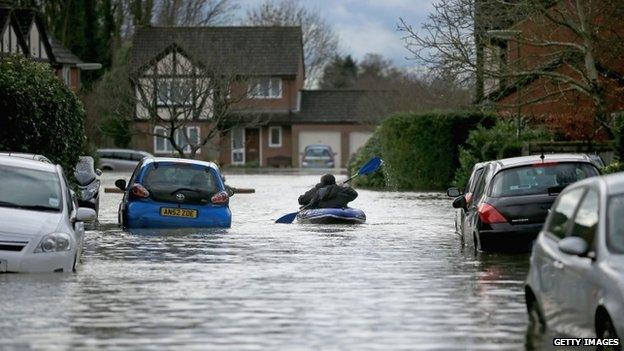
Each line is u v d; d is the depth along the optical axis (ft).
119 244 189.26
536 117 371.56
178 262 162.30
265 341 99.96
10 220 143.43
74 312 114.93
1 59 245.65
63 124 254.88
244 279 142.72
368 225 240.32
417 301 124.47
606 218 95.66
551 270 102.47
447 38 284.82
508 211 172.14
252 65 583.99
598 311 91.66
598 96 280.31
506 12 285.43
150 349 96.02
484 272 152.25
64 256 144.05
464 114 437.17
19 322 108.68
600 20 310.45
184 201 218.79
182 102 472.44
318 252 178.81
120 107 504.84
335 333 104.17
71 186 259.39
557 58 300.81
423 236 211.41
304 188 444.14
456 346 98.22
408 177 445.78
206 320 110.93
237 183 494.59
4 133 236.02
